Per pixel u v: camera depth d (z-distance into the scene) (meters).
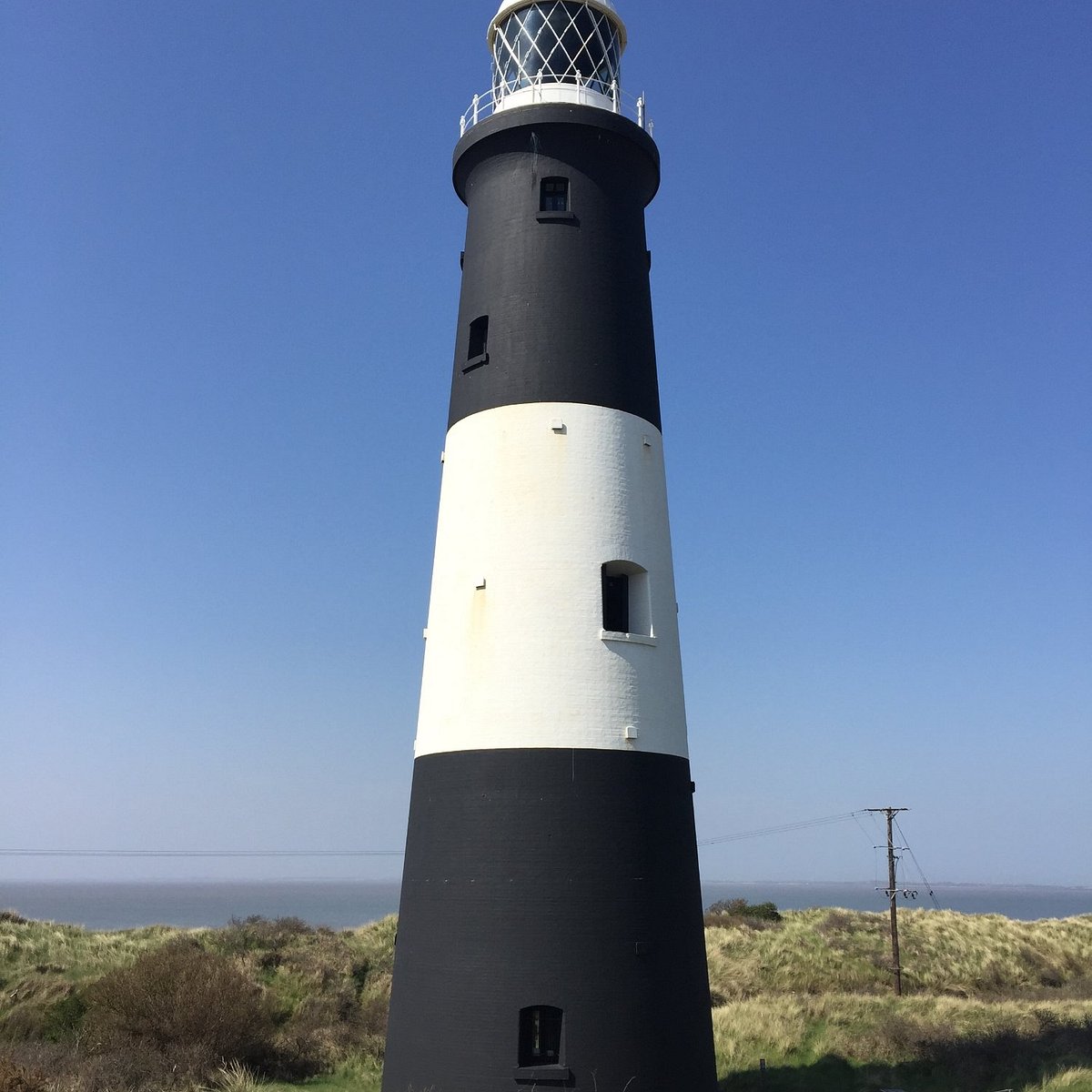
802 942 55.47
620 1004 18.09
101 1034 26.58
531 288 22.38
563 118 23.12
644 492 21.92
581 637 20.11
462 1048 17.95
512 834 18.88
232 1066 25.64
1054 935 63.56
